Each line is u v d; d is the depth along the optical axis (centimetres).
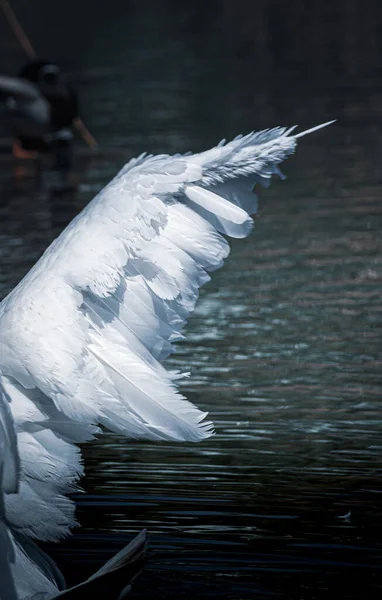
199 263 592
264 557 745
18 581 598
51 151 2592
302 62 3703
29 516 596
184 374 595
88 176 2314
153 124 2752
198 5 5650
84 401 577
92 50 4156
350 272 1584
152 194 594
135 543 607
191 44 4241
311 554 751
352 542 767
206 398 1104
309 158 2408
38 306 582
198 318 1395
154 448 963
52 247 601
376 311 1408
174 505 837
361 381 1153
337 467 916
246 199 610
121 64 3788
